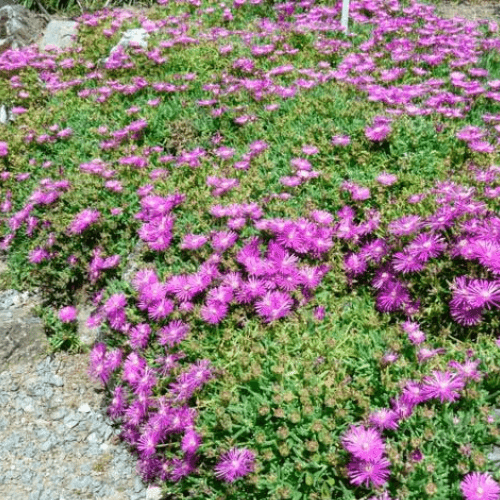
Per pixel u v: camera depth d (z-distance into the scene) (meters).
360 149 0.81
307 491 0.47
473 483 0.42
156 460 0.58
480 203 0.61
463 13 1.56
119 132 0.97
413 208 0.67
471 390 0.47
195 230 0.72
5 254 0.95
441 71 1.09
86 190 0.86
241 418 0.50
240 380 0.54
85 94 1.15
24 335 0.78
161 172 0.85
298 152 0.83
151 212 0.76
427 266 0.57
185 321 0.62
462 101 0.92
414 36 1.26
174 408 0.54
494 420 0.46
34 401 0.71
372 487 0.45
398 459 0.44
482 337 0.54
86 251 0.82
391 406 0.50
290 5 1.45
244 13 1.48
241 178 0.81
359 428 0.47
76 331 0.80
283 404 0.50
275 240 0.67
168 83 1.11
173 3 1.60
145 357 0.63
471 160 0.76
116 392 0.62
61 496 0.60
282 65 1.12
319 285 0.63
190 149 0.93
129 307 0.68
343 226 0.68
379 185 0.73
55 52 1.45
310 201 0.73
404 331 0.56
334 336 0.57
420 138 0.82
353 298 0.62
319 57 1.19
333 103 0.94
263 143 0.86
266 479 0.48
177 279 0.64
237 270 0.64
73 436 0.66
